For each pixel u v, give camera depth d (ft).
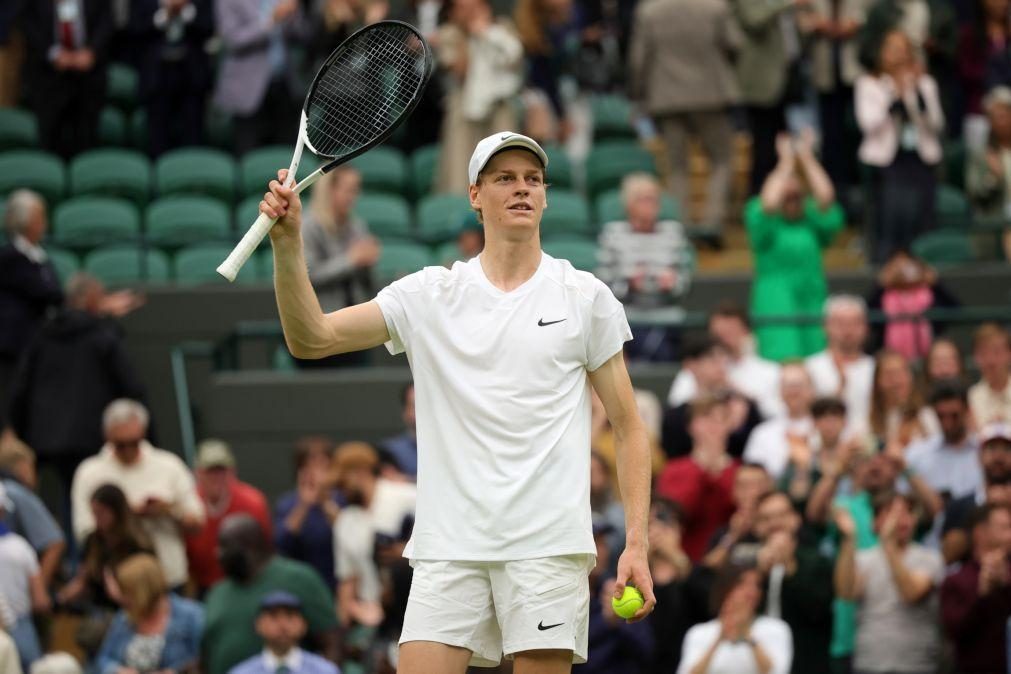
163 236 160.25
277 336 138.10
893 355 116.37
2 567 97.66
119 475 109.40
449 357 49.90
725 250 171.32
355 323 50.06
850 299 125.59
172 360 142.92
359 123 53.52
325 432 133.18
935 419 115.85
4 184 168.86
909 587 96.17
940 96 175.11
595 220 164.66
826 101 174.09
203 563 110.93
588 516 49.49
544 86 173.78
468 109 161.27
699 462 107.86
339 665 96.63
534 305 49.96
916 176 155.43
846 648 96.89
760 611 96.27
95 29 176.24
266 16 171.12
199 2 177.47
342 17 170.09
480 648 49.55
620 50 187.21
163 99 177.99
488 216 50.47
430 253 153.38
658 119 165.68
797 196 141.08
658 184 171.94
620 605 48.78
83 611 103.14
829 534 102.73
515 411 49.19
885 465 99.55
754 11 165.99
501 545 48.60
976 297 156.46
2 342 133.90
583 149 180.65
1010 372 121.08
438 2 171.42
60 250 159.94
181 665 96.43
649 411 119.75
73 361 124.77
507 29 163.22
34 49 175.42
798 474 106.32
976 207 166.20
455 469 49.32
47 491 127.24
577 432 49.73
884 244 156.35
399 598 96.99
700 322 135.54
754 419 119.14
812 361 125.29
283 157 169.58
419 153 173.47
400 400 133.18
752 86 166.81
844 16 172.35
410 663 49.08
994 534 93.61
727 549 97.25
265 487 132.87
